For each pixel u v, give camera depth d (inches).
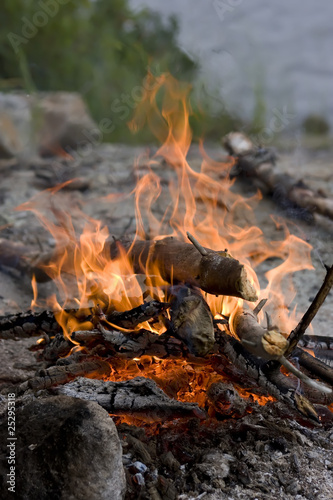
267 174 187.6
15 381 118.5
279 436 106.6
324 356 114.0
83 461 99.4
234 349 106.0
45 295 138.7
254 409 108.9
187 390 111.2
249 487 102.7
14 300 136.9
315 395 107.7
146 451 104.7
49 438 100.4
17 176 225.1
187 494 102.2
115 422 108.0
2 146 239.1
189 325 105.4
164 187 203.3
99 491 98.9
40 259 138.3
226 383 108.2
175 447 105.6
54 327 115.0
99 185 210.4
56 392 106.9
